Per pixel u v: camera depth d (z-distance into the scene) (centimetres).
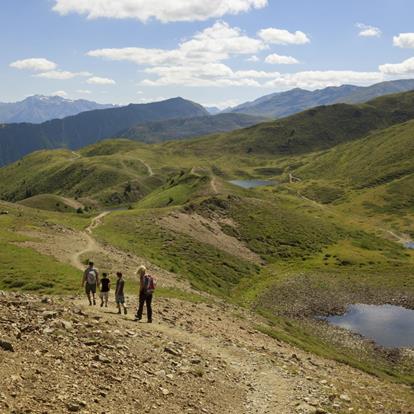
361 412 2089
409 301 7831
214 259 8712
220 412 1706
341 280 8912
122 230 8875
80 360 1719
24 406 1220
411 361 5131
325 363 3450
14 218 7619
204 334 2877
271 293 7731
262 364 2572
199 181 15388
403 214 18688
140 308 2777
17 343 1673
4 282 3850
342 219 17475
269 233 11369
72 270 4503
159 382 1784
